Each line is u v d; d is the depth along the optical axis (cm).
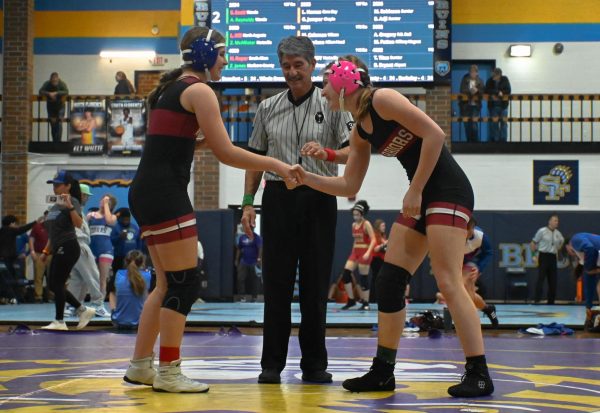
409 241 567
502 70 2564
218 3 2281
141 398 527
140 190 561
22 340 1088
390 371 568
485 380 544
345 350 945
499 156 2388
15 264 2220
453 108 2581
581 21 2548
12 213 2486
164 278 575
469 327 545
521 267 2289
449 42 2280
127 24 2688
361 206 1917
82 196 1487
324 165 672
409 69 2281
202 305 2127
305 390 577
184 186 565
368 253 1867
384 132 560
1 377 651
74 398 527
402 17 2273
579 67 2544
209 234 2292
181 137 560
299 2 2273
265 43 2277
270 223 660
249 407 488
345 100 577
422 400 522
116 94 2561
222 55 587
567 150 2370
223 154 557
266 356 644
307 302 651
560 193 2372
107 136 2475
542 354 896
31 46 2602
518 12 2558
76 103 2484
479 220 2302
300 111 675
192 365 759
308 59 670
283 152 674
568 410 477
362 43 2275
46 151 2497
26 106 2542
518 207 2378
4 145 2517
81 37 2688
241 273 2297
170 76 577
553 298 2216
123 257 1991
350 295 1936
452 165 560
